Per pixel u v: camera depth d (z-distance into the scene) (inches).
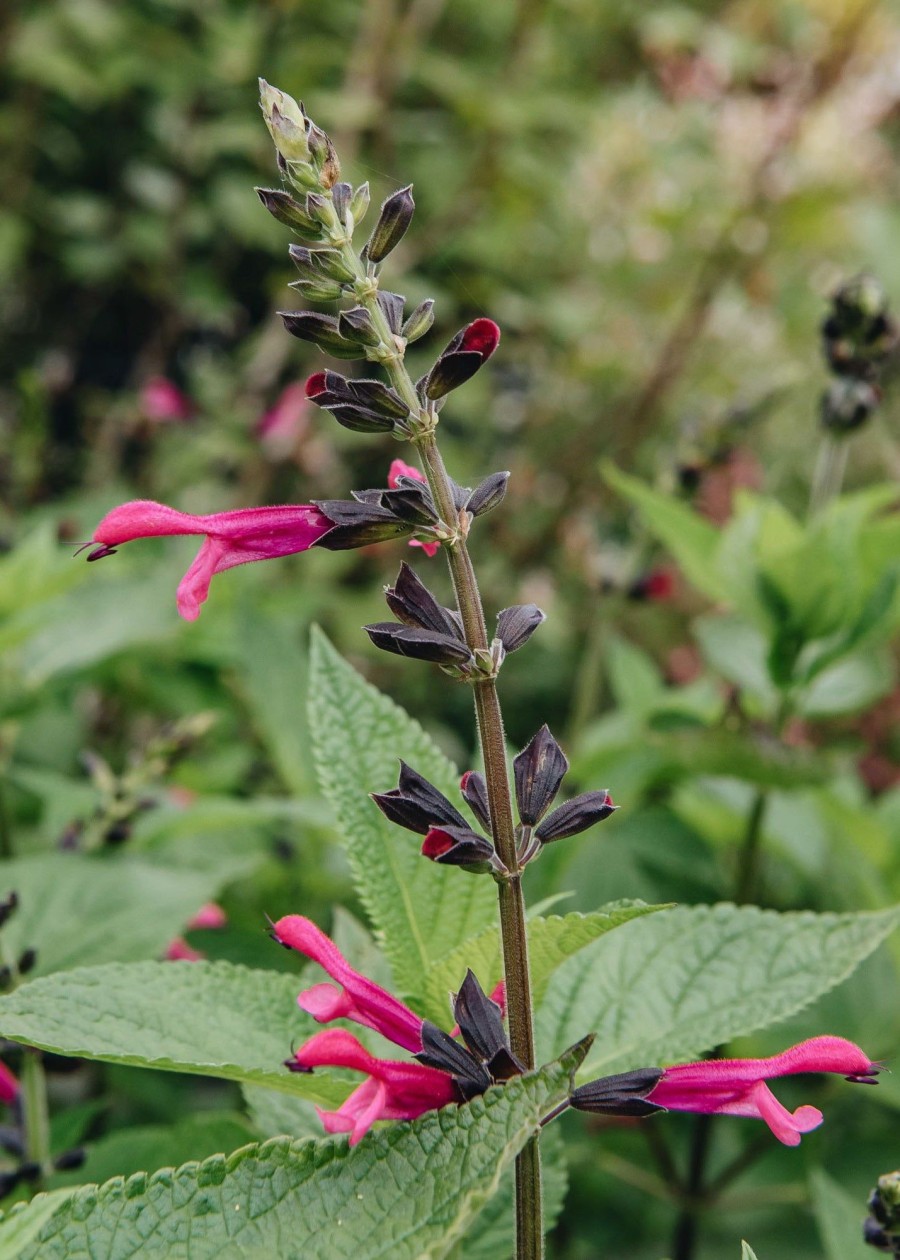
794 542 28.0
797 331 58.3
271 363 54.7
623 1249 27.6
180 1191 16.8
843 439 27.9
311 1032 18.1
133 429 50.1
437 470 17.3
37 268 64.7
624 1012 18.9
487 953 17.9
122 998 17.8
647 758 26.8
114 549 17.8
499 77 59.2
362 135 57.9
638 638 52.9
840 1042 17.3
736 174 58.9
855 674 28.3
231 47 56.5
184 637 34.4
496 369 59.8
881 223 43.2
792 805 29.5
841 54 54.9
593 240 67.2
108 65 58.3
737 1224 27.3
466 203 59.3
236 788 34.5
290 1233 16.6
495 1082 17.0
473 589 17.3
